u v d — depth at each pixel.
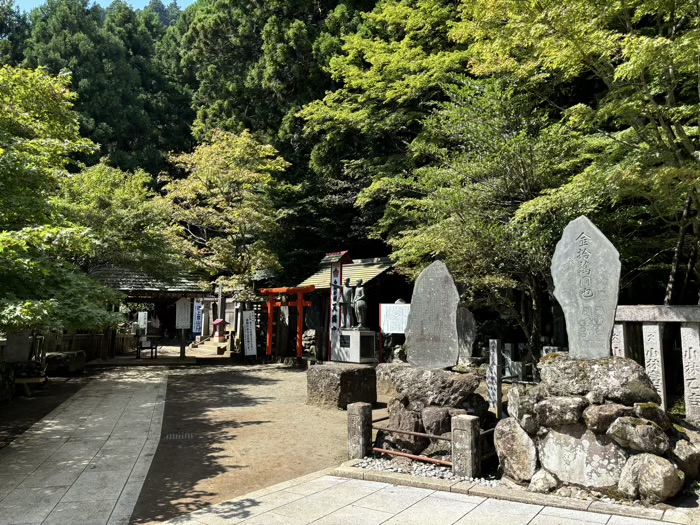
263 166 19.31
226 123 23.67
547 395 5.32
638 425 4.65
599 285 5.69
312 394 10.26
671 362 8.79
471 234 9.83
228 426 8.49
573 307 5.86
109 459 6.64
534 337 10.86
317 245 22.94
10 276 7.64
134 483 5.71
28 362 11.78
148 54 38.84
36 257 8.00
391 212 15.96
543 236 9.25
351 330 15.18
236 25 26.23
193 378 14.27
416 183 11.95
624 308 6.91
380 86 15.85
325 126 18.19
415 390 6.61
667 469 4.43
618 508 4.43
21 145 8.68
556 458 5.05
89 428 8.34
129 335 23.98
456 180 10.55
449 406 6.35
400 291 18.75
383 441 6.59
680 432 5.09
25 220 8.39
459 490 5.13
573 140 9.92
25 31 34.69
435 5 15.22
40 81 9.70
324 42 20.62
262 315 19.98
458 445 5.56
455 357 6.80
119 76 32.84
